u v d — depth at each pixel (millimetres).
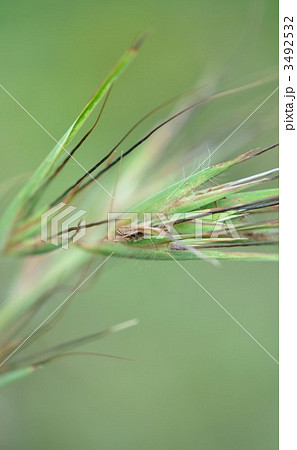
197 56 224
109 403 190
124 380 192
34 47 223
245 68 206
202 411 193
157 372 194
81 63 224
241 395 195
